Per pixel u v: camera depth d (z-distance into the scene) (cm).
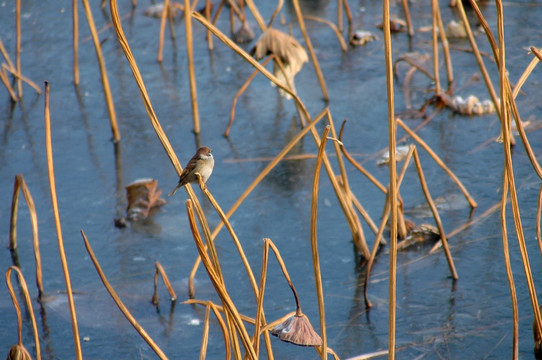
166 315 1012
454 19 2020
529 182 1256
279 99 1716
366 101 1650
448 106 1589
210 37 2019
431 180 1306
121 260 1152
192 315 1012
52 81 1877
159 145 1541
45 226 1268
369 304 993
